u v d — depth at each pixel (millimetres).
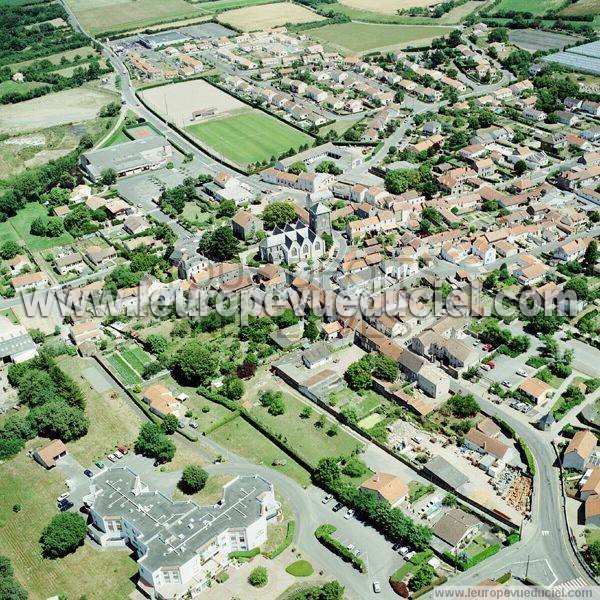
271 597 199375
